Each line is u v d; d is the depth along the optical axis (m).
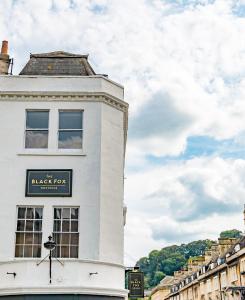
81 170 17.50
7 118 17.97
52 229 16.83
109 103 18.61
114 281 16.55
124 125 20.33
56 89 18.30
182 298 66.62
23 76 18.39
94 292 15.60
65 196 17.16
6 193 17.16
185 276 68.94
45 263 15.55
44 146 17.88
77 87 18.36
